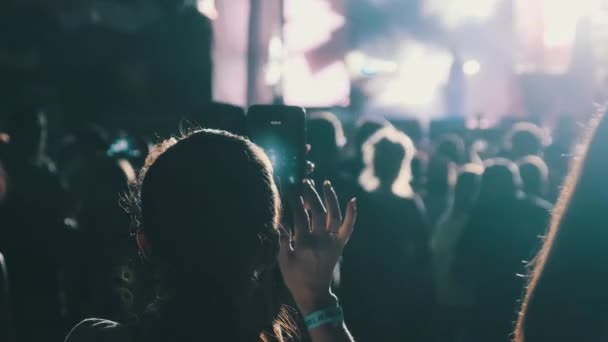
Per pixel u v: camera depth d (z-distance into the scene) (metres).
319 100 30.58
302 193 2.11
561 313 1.52
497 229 6.22
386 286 5.67
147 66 17.62
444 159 8.26
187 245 1.77
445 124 14.25
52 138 11.34
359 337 5.70
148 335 1.82
